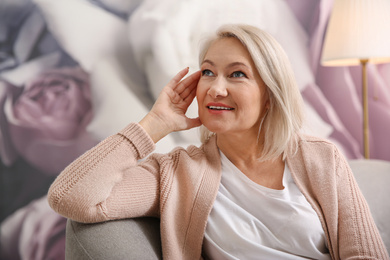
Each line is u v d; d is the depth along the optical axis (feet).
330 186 2.99
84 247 2.64
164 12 5.64
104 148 2.84
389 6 5.38
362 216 2.90
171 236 2.81
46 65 5.30
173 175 3.01
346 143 6.69
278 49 2.95
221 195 2.99
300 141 3.26
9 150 5.25
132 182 2.86
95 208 2.67
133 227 2.86
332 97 6.59
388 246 3.62
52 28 5.29
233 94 2.83
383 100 6.79
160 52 5.63
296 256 2.84
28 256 5.40
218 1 5.86
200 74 3.23
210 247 2.90
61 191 2.65
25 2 5.19
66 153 5.43
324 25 6.45
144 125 3.01
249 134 3.07
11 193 5.29
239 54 2.86
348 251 2.80
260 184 3.08
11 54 5.20
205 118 2.94
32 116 5.30
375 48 5.24
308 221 2.89
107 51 5.48
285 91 2.95
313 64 6.45
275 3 6.16
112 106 5.49
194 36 5.80
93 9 5.42
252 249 2.82
